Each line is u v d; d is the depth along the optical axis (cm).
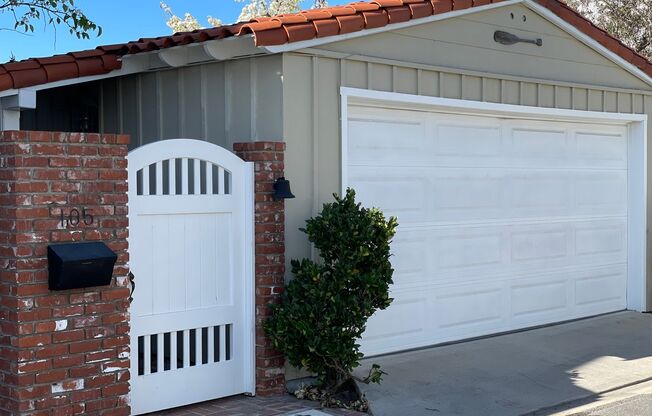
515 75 915
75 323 533
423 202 843
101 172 548
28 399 511
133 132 871
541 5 931
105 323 548
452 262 873
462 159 884
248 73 726
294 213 703
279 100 698
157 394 611
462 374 752
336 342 625
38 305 515
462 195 884
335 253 654
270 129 708
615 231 1079
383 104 789
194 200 632
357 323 636
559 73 973
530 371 776
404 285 825
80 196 537
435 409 656
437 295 858
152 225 607
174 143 618
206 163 646
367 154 789
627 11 1720
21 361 507
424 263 845
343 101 740
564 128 1007
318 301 638
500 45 899
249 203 666
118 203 557
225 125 750
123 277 559
